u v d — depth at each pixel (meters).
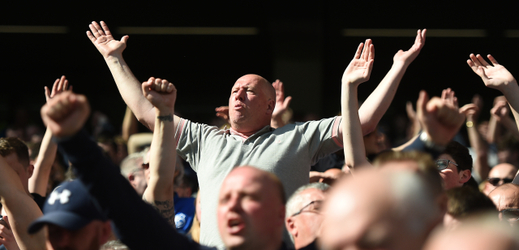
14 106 15.33
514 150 6.92
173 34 14.04
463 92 15.02
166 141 2.81
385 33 13.65
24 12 13.42
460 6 13.08
